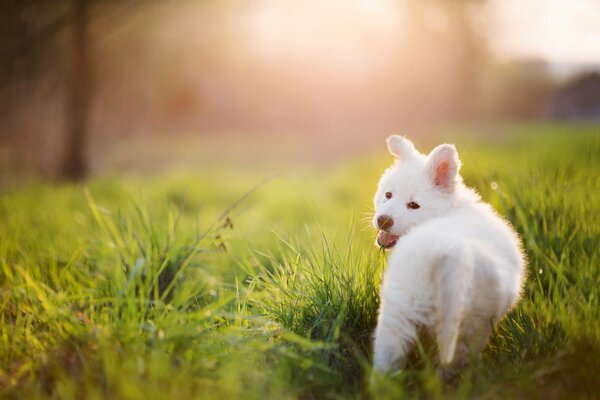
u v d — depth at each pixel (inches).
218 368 109.4
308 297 136.4
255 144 1056.2
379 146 760.3
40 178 520.4
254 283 152.3
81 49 556.1
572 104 1331.2
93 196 351.9
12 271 169.8
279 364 112.6
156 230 163.9
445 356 99.1
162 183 417.4
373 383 104.0
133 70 689.6
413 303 107.2
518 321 131.0
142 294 123.0
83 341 114.0
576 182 205.0
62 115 601.3
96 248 187.2
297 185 415.5
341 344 125.3
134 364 104.4
